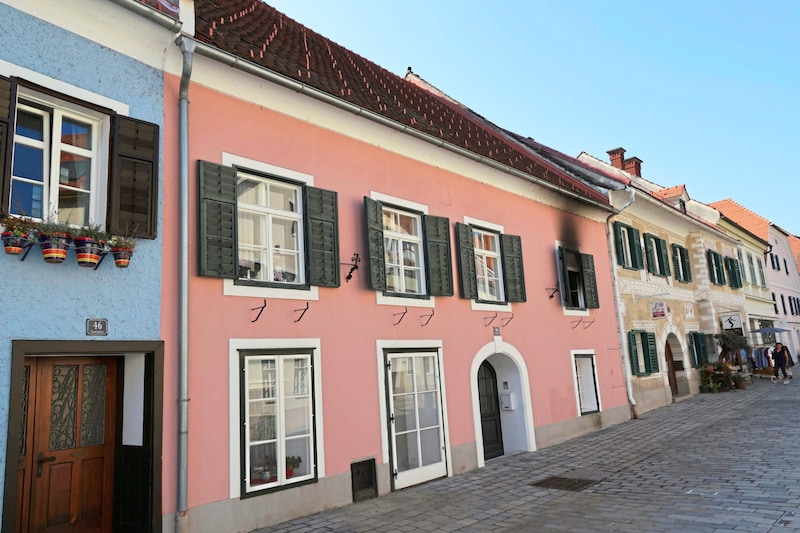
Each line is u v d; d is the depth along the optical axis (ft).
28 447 17.95
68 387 19.30
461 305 35.12
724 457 32.04
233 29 28.66
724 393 68.44
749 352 87.25
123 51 20.99
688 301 72.28
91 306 18.54
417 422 30.76
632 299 56.39
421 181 34.17
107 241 18.52
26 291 17.06
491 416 38.65
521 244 41.16
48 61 18.56
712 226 84.17
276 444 23.89
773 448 33.47
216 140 23.86
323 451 25.40
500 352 37.35
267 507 22.75
